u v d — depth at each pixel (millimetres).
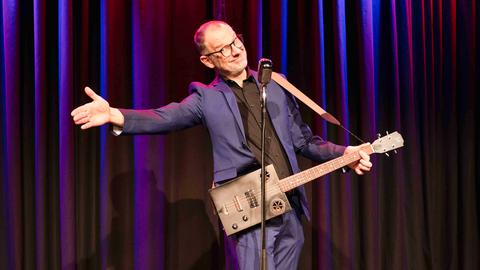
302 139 2105
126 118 1812
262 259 1739
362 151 1983
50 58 2498
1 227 2467
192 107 1977
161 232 2543
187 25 2613
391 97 2805
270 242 1899
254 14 2576
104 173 2492
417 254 2820
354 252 2760
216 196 1887
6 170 2447
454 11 2930
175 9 2613
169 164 2592
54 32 2510
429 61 2908
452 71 2918
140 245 2508
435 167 2926
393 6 2795
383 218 2830
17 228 2400
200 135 2627
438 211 2928
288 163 1989
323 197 2635
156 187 2541
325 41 2752
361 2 2721
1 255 2461
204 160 2633
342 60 2668
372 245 2689
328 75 2746
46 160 2438
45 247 2426
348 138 2678
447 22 2930
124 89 2543
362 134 2697
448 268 2916
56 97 2496
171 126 1925
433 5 2930
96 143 2566
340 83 2660
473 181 2922
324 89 2650
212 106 1961
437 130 2938
